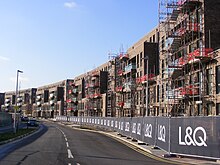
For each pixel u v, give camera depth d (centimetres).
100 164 1520
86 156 1839
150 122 2366
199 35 3672
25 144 2634
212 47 3591
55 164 1485
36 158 1706
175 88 4169
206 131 1598
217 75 3319
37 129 5600
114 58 8181
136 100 6203
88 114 10162
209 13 3644
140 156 1916
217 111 3269
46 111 15875
